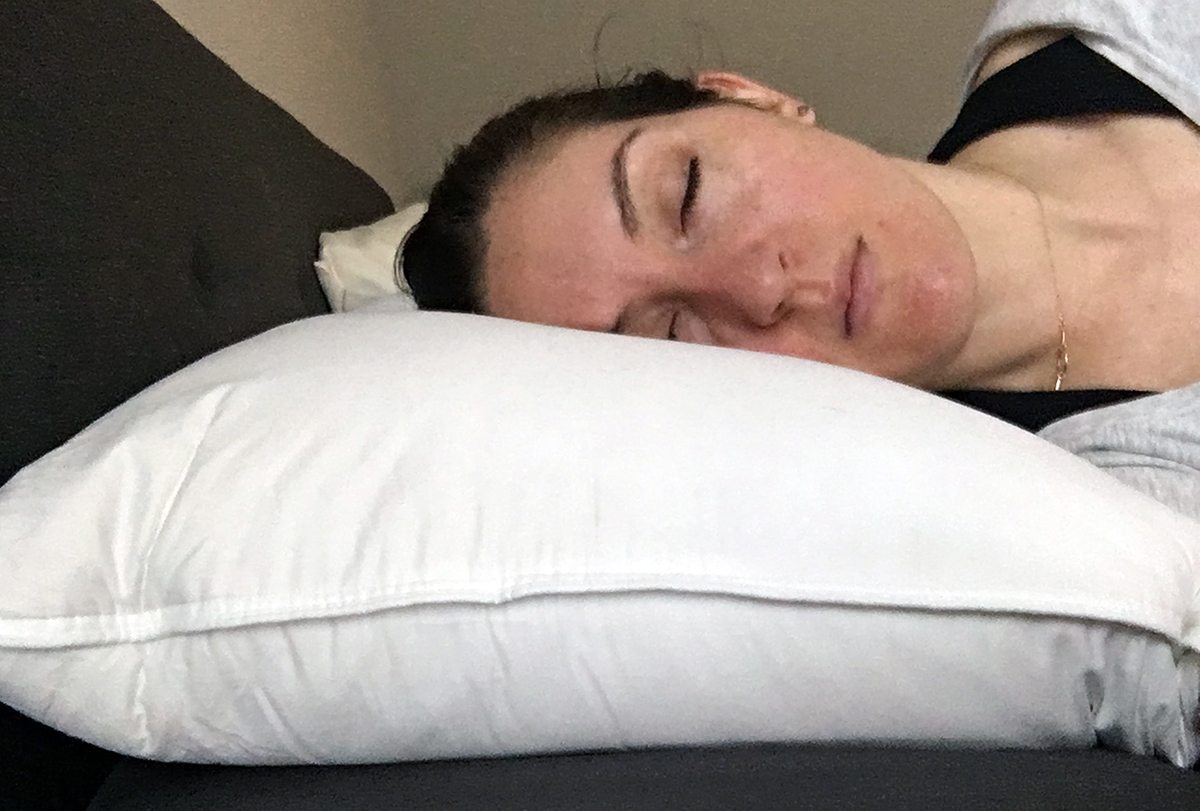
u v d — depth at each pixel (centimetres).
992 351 93
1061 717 51
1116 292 92
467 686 49
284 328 70
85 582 50
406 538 49
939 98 186
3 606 48
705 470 51
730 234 85
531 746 51
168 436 55
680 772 47
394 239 119
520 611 48
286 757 52
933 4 180
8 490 54
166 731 51
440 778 50
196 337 79
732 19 185
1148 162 94
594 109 100
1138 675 50
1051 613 48
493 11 184
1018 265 93
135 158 77
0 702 53
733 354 63
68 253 65
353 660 49
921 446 53
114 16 82
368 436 53
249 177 100
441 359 58
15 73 65
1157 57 96
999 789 44
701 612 48
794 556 48
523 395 55
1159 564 50
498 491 50
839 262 84
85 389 64
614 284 90
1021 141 104
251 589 48
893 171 90
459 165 107
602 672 48
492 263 99
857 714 50
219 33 135
